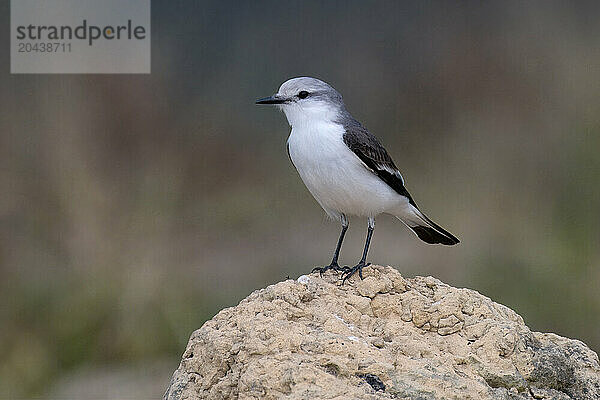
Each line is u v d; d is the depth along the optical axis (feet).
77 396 41.81
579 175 50.96
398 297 22.90
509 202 53.93
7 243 47.42
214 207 58.13
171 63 65.21
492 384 20.75
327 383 19.19
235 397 20.17
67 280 46.32
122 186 51.83
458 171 58.90
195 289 47.65
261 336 20.58
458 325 22.20
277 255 54.65
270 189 60.85
